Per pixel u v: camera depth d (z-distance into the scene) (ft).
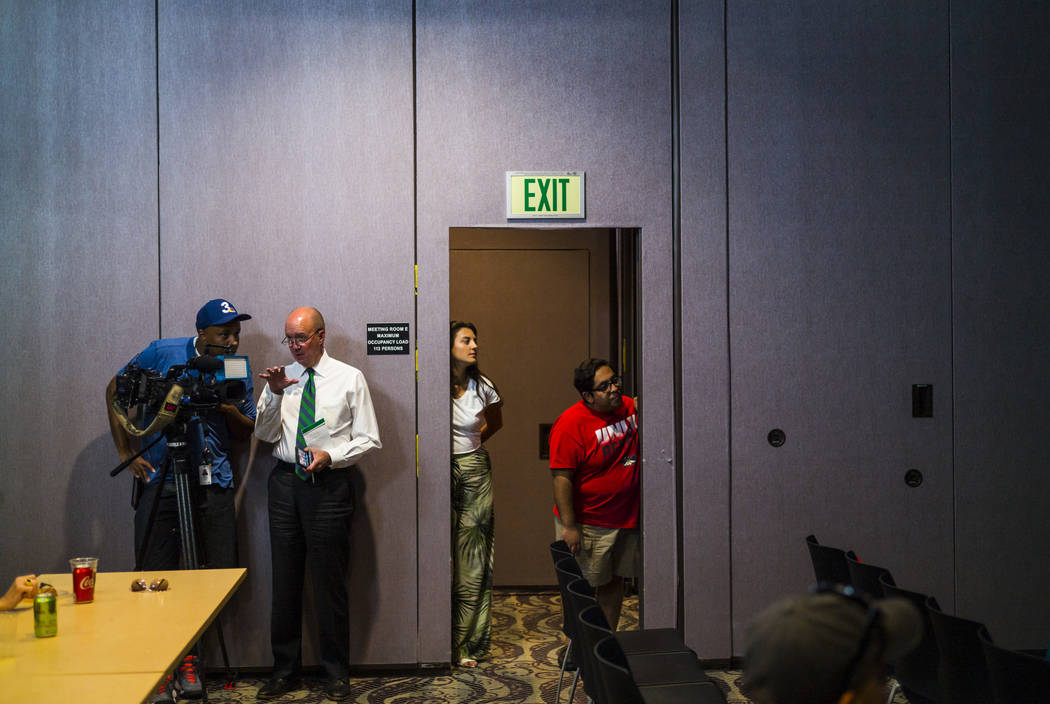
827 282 14.69
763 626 3.34
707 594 14.46
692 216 14.51
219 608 8.40
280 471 13.33
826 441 14.64
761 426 14.57
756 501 14.55
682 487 14.43
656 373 14.52
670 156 14.56
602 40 14.46
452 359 14.66
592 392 13.02
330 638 13.08
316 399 13.23
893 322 14.78
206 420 13.26
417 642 14.10
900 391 14.78
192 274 13.93
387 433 14.10
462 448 14.52
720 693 9.00
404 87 14.19
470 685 13.38
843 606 3.32
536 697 12.81
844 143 14.73
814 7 14.69
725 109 14.56
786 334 14.62
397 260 14.16
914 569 14.74
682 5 14.51
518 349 18.98
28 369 13.74
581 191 14.39
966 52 14.90
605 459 13.10
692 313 14.48
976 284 14.92
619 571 13.61
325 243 14.10
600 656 6.86
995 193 14.97
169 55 13.93
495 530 19.02
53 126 13.78
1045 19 15.03
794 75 14.64
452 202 14.25
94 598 8.60
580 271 19.01
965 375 14.88
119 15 13.87
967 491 14.84
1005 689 6.98
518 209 14.30
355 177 14.14
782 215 14.62
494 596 18.75
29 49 13.76
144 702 6.01
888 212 14.79
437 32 14.25
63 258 13.79
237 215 14.01
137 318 13.85
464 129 14.28
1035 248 15.01
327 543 13.01
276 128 14.06
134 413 13.79
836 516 14.64
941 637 8.14
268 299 14.02
